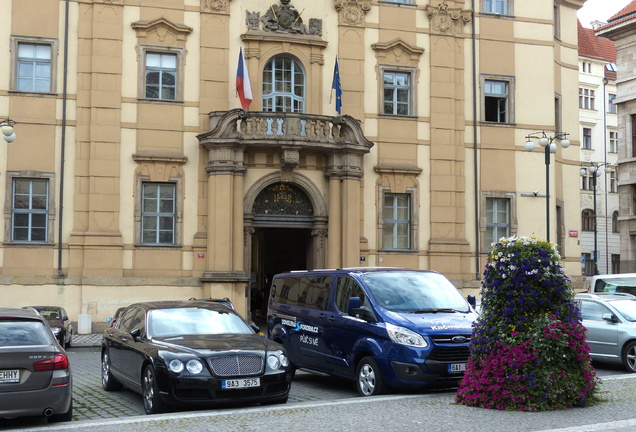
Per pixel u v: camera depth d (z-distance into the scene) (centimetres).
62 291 2816
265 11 3086
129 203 2902
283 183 3044
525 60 3406
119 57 2928
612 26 4466
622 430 910
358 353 1361
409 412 1052
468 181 3288
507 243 1143
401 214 3206
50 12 2892
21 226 2831
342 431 928
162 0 2981
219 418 1031
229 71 3028
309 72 3109
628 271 4412
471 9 3338
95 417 1188
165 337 1254
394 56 3219
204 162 2975
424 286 1452
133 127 2928
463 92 3306
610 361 1845
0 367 1012
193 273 2934
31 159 2844
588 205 6575
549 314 1102
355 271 1480
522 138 3372
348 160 2994
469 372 1135
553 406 1062
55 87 2880
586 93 6788
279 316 1658
